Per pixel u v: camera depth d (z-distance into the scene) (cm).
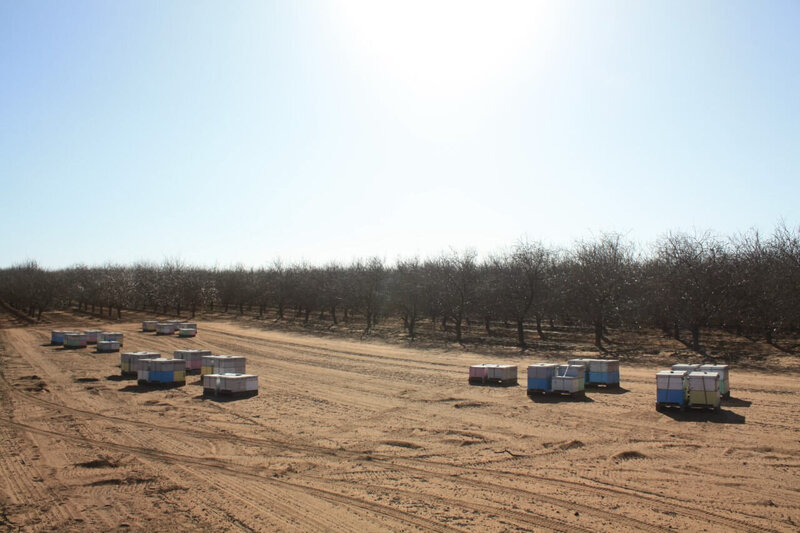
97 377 4000
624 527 1304
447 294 6347
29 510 1428
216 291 10706
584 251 5544
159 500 1509
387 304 7438
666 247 5153
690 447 1994
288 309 10888
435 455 1975
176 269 11475
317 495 1553
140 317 10194
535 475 1723
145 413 2756
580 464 1833
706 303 4484
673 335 5344
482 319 7450
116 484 1652
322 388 3488
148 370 3591
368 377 3950
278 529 1305
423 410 2780
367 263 7988
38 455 1980
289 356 5247
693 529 1286
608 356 4497
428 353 5262
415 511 1423
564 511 1412
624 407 2703
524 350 5088
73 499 1512
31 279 10975
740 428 2223
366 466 1844
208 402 3052
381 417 2630
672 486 1598
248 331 7756
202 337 7000
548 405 2819
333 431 2356
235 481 1683
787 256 4756
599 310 4944
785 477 1658
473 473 1756
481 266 6906
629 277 5203
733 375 3456
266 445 2131
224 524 1335
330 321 8469
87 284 10938
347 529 1305
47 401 3075
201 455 1989
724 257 4725
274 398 3155
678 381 2528
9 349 5781
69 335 5912
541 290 5675
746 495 1512
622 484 1622
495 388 3381
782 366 3647
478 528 1305
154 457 1964
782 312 4403
